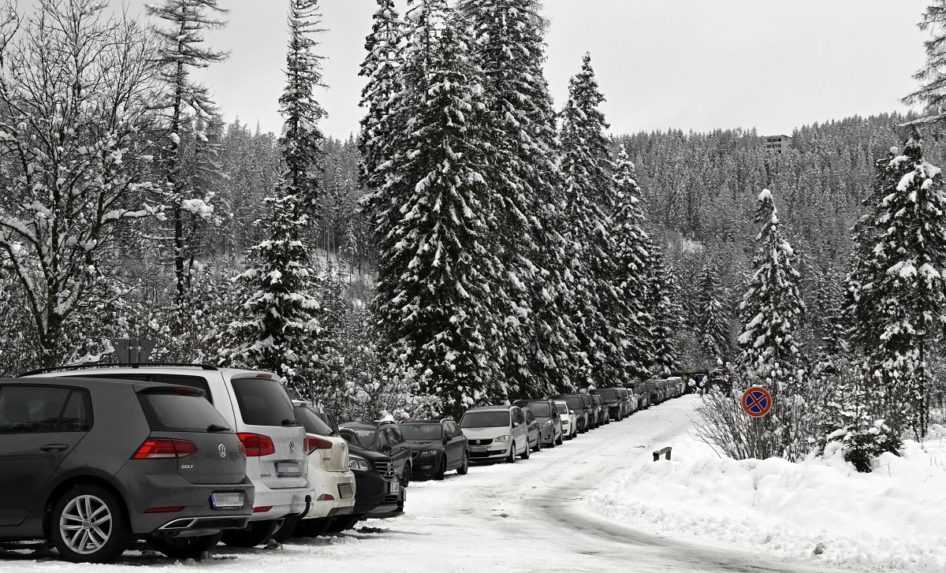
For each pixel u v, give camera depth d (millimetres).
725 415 23219
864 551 12883
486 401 38844
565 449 39156
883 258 42812
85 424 9008
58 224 20812
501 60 46688
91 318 25531
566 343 49844
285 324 27297
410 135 38906
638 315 73000
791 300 56594
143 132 22734
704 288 114438
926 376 40719
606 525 17500
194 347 29797
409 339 37875
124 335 27188
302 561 9703
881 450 18609
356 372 32094
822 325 101188
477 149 39156
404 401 32875
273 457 10891
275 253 27641
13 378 9367
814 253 195875
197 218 39812
